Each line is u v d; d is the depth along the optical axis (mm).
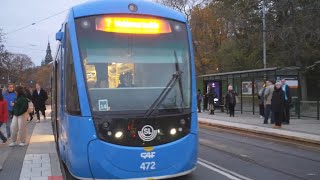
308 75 35531
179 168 7926
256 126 19203
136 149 7656
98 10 8406
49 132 17781
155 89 8117
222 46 51375
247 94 27156
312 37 30109
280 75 23141
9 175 9328
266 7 31875
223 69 50094
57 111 11539
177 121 8016
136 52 8266
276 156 12180
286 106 19609
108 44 8203
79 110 7828
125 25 8367
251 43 38969
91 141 7652
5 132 18078
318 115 21812
